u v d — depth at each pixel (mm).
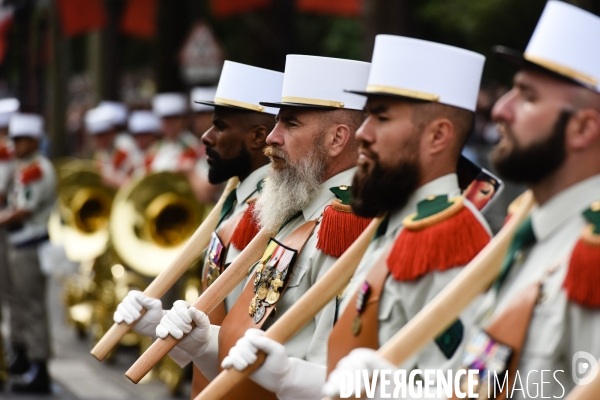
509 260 4355
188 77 23156
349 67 6426
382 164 5000
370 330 4980
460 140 5055
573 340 4074
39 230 14648
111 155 22141
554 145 4148
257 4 22016
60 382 14945
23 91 42031
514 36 24141
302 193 6418
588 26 4129
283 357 5133
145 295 7180
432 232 4832
